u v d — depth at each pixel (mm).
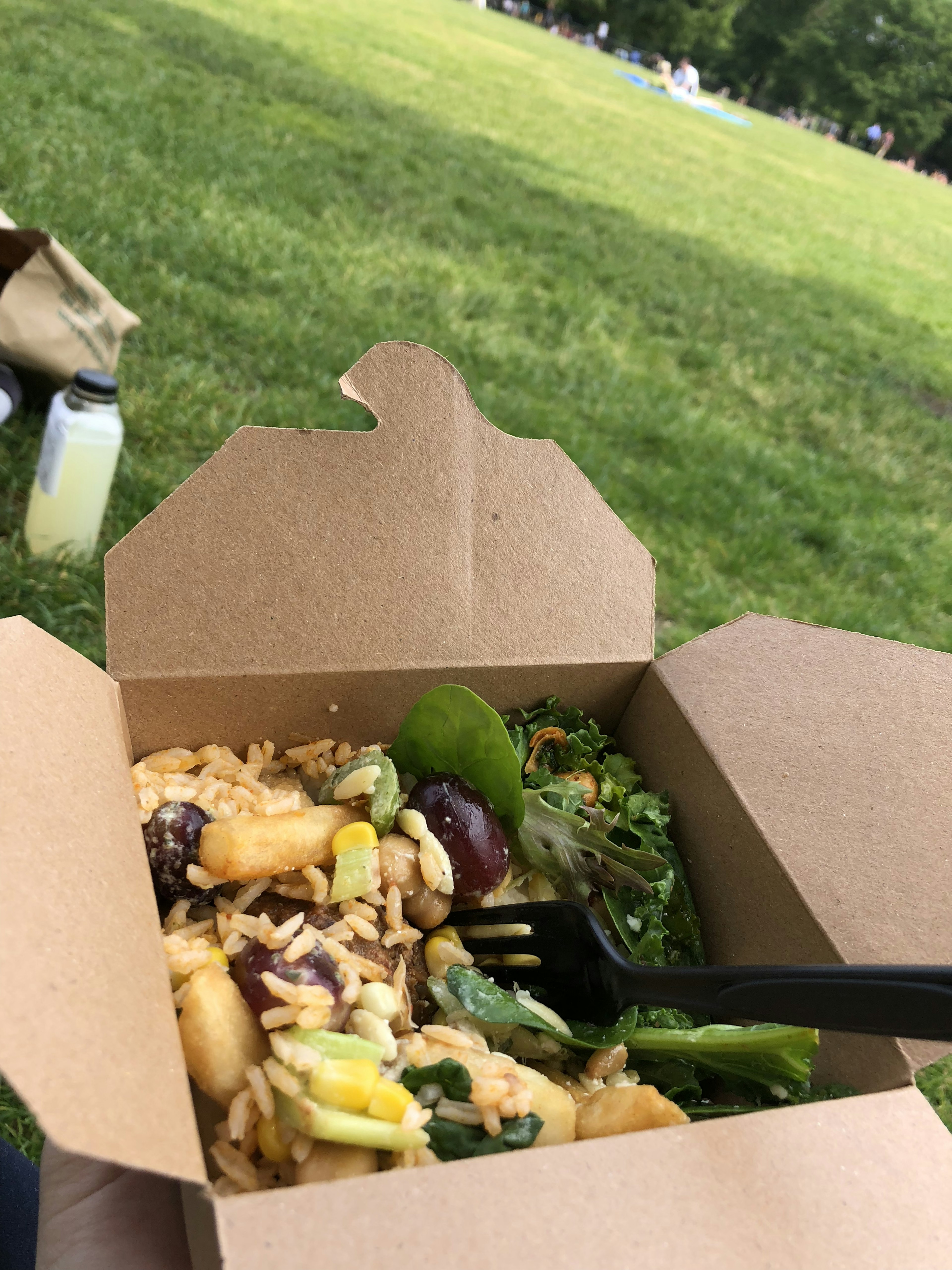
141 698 1221
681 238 10281
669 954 1378
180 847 1081
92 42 7875
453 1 35750
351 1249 665
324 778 1340
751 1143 825
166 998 789
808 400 6855
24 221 4289
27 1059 603
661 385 6031
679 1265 719
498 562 1396
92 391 2637
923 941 1193
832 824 1298
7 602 2578
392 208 7164
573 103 17938
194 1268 788
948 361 9531
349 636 1307
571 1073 1150
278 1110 875
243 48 10117
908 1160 868
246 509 1229
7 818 773
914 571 4949
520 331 6008
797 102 48375
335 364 4422
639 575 1510
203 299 4430
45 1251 983
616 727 1598
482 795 1247
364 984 1052
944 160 48750
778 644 1440
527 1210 716
